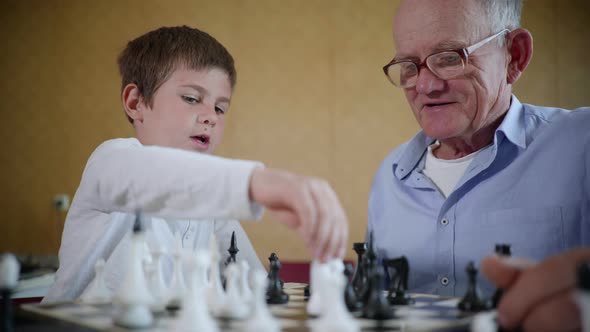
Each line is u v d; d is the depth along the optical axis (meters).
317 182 1.29
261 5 7.56
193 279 1.12
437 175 2.27
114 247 1.94
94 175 1.58
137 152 1.52
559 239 1.99
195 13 7.57
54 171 7.79
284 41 7.52
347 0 7.41
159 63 2.21
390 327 1.17
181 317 1.09
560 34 6.44
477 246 2.07
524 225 2.03
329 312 1.08
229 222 2.37
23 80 7.92
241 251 2.33
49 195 7.79
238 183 1.33
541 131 2.12
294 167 7.45
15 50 7.95
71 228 1.92
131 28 7.66
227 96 2.32
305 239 1.25
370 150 7.30
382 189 2.42
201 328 1.06
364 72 7.34
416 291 2.19
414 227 2.23
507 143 2.12
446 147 2.27
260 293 1.10
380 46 7.31
